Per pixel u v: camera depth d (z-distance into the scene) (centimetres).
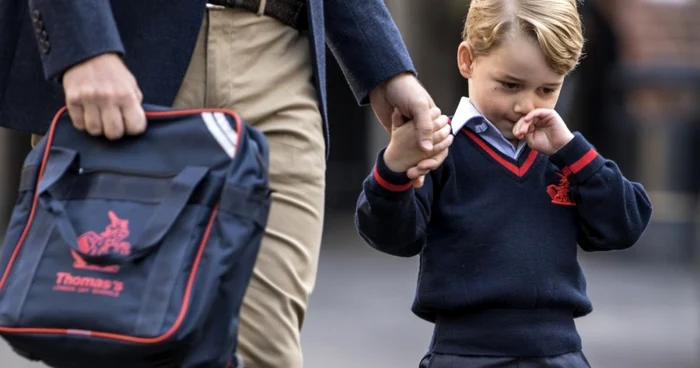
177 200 915
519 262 1123
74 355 914
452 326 1143
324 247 4612
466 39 1168
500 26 1108
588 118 4756
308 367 2522
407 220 1095
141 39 1046
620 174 1147
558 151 1131
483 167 1142
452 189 1138
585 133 4762
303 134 1105
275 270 1093
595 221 1145
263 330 1087
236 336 941
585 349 2811
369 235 1121
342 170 5456
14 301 922
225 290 914
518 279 1121
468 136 1152
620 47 4900
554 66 1109
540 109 1120
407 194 1084
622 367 2616
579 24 1128
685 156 4706
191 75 1080
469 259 1130
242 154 932
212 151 939
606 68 4762
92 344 902
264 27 1091
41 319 912
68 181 960
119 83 963
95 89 960
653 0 5097
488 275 1124
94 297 907
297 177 1105
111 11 1003
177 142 950
